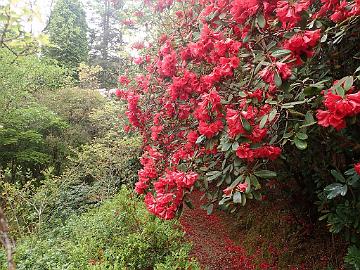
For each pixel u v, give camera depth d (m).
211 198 2.74
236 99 2.45
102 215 5.55
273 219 6.10
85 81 12.16
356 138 2.74
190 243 5.38
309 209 5.54
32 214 6.39
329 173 3.67
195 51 2.73
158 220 5.02
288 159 4.16
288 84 1.97
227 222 6.90
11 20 2.30
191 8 3.76
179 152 3.16
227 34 2.73
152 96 4.18
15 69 7.15
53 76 8.91
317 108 2.14
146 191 3.16
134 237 4.58
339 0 2.21
